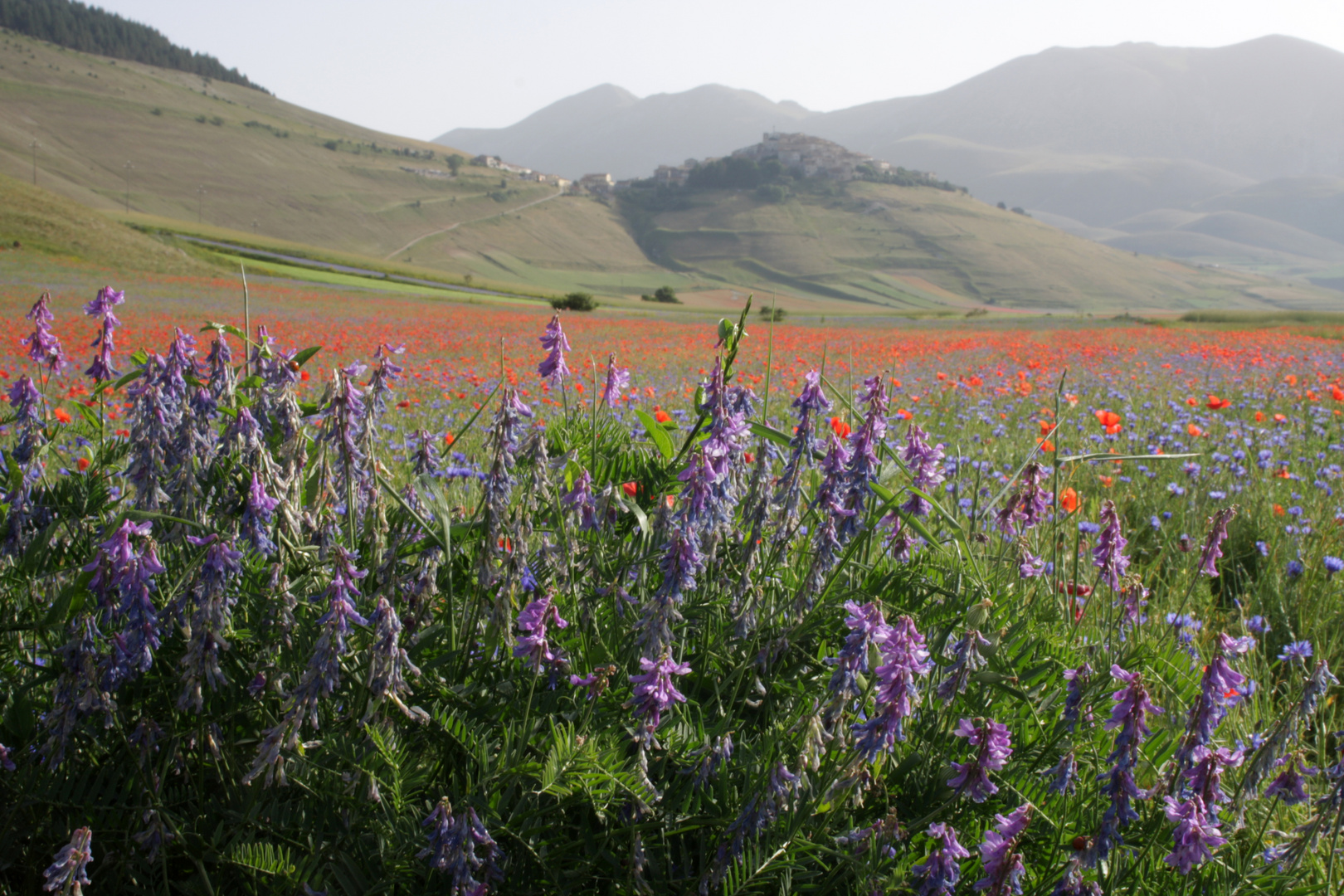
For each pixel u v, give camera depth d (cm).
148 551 180
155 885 190
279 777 177
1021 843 207
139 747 190
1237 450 714
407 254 19050
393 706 201
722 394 249
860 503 240
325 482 224
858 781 188
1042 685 251
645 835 196
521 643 191
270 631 213
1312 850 212
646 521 278
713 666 258
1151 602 397
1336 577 421
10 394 250
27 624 213
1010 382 1356
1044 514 319
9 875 188
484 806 183
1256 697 304
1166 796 171
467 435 746
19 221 6512
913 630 174
